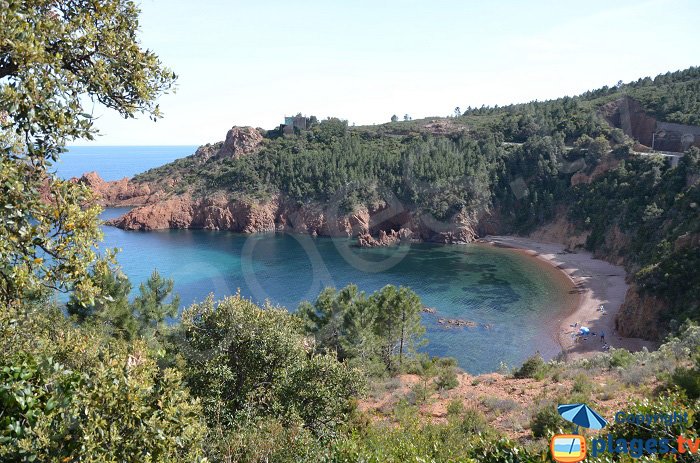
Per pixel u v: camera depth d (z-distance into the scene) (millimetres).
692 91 117750
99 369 7551
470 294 73000
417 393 23688
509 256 98688
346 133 153250
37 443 6211
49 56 7332
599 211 98375
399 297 34312
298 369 17438
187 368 16953
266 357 16953
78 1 8664
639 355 28984
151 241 111438
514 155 119188
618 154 102625
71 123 7535
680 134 105500
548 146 113562
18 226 7020
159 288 29719
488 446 10734
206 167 151500
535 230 110562
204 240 113500
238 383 17109
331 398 17453
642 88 132875
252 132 157625
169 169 165750
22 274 6898
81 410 7074
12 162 7059
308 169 129500
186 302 66438
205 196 132125
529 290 74562
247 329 16953
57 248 7441
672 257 56281
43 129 7406
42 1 7969
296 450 12898
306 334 32688
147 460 7215
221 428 13781
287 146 149500
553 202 110000
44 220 7305
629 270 79688
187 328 17531
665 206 83688
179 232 124625
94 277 8023
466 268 89562
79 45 8312
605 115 122250
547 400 19750
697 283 51031
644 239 82125
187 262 90688
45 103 7148
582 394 19016
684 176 84750
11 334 7715
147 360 9109
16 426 6191
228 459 12227
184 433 8281
